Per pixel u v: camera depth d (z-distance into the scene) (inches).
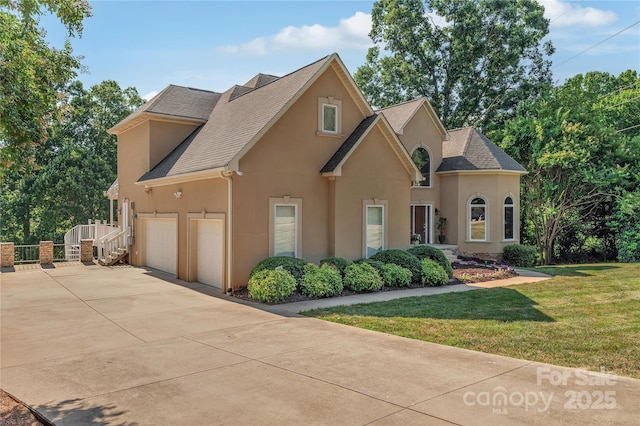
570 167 901.2
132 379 239.1
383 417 187.3
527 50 1434.5
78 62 306.3
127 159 832.3
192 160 603.5
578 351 278.5
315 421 185.0
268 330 343.6
